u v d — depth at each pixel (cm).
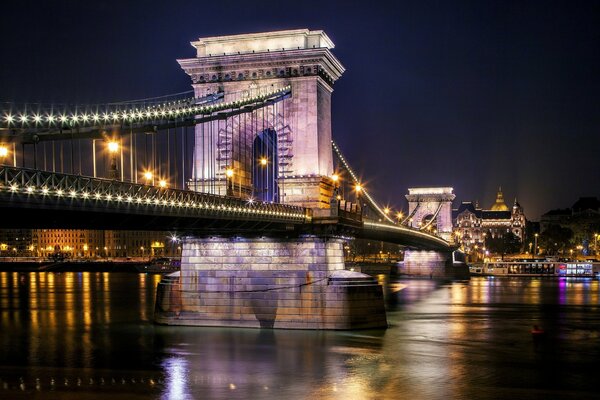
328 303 6812
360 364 5622
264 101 7181
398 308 9994
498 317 8912
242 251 7012
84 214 4488
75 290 14600
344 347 6159
